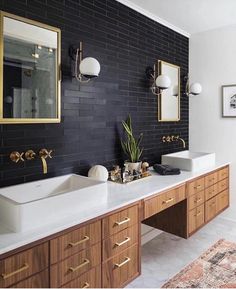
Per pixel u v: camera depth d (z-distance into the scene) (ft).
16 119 5.44
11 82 5.38
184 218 7.90
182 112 10.85
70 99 6.56
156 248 8.47
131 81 8.29
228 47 10.03
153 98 9.25
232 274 6.97
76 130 6.75
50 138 6.19
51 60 6.04
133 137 8.13
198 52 10.79
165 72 9.66
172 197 7.05
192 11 8.61
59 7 6.21
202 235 9.31
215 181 9.28
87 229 4.79
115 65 7.72
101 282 5.13
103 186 5.43
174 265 7.45
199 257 7.84
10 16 5.30
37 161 5.98
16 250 3.79
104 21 7.32
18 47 5.47
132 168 7.51
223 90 10.25
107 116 7.55
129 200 5.65
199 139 11.00
